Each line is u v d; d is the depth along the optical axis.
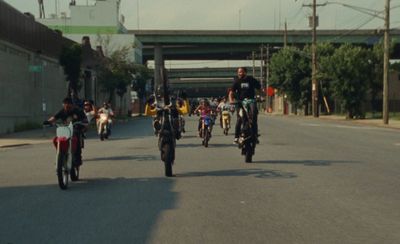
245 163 16.42
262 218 9.05
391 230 8.21
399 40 112.62
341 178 13.23
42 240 7.87
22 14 39.66
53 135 33.97
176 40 122.94
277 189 11.75
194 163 16.55
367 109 77.50
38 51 43.75
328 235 7.95
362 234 7.99
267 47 108.00
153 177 13.85
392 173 14.10
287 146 22.25
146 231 8.26
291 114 89.38
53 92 49.78
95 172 15.00
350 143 23.89
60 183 12.05
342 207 9.87
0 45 35.53
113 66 66.31
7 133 36.22
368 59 58.84
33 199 11.07
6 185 12.99
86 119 13.49
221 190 11.70
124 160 17.98
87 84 63.81
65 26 115.69
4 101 36.41
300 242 7.59
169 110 14.04
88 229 8.46
